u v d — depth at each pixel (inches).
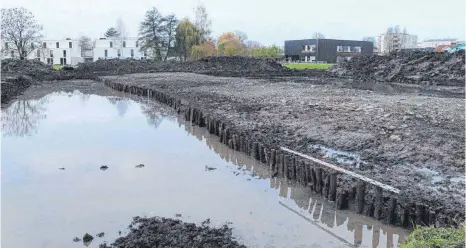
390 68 1904.5
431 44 5265.8
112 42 4079.7
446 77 1641.2
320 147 562.3
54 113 1013.2
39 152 626.2
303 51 4040.4
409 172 452.8
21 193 452.8
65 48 3964.1
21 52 2704.2
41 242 341.7
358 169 463.2
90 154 613.6
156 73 2223.2
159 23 3216.0
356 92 1198.3
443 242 237.8
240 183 486.3
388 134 613.9
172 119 917.8
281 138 612.4
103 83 1836.9
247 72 2225.6
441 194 388.2
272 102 965.8
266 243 339.9
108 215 394.3
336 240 346.9
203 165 559.8
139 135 751.1
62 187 472.4
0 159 587.2
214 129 750.5
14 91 1362.0
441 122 687.7
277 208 412.5
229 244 323.0
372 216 382.9
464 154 506.3
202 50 3115.2
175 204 422.6
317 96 1080.8
